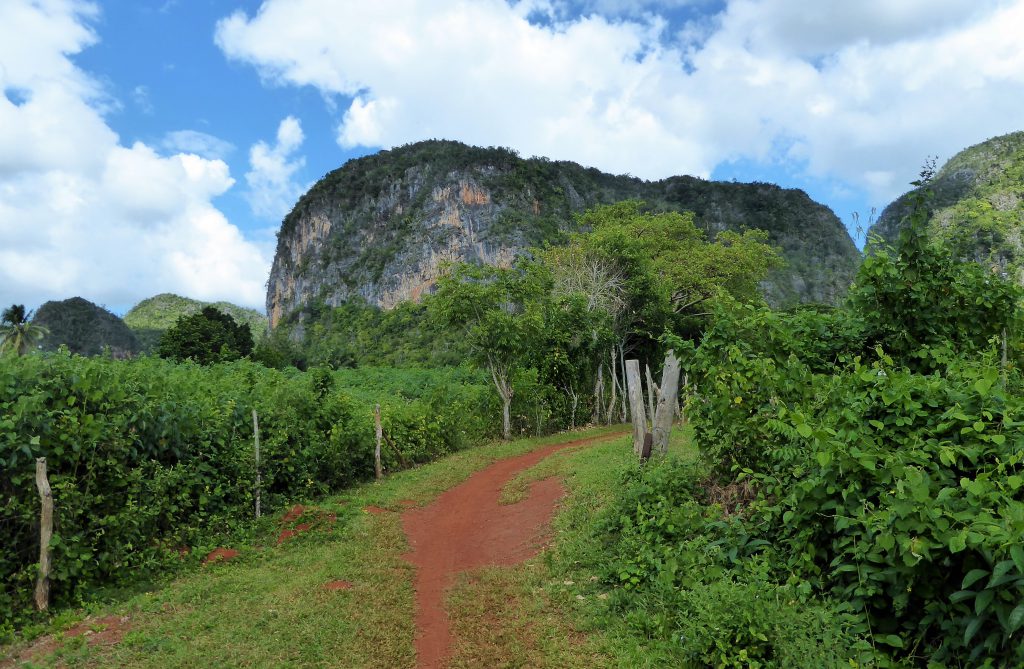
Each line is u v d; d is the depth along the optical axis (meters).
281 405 12.28
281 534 9.52
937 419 4.75
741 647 4.37
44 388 7.61
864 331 7.34
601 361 25.11
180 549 8.52
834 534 4.75
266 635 5.92
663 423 10.30
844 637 4.11
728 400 7.03
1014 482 3.73
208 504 9.27
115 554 7.56
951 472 4.31
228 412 10.48
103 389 8.06
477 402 21.83
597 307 28.25
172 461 9.11
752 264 38.09
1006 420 4.21
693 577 5.53
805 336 7.65
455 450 18.25
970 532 3.47
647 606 5.71
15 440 6.84
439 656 5.58
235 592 7.07
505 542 8.83
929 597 3.92
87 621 6.43
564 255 32.91
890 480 4.21
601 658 5.11
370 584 7.32
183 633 5.97
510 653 5.42
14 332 51.38
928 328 6.99
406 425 16.27
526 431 22.00
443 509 11.33
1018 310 7.23
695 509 6.66
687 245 41.41
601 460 12.30
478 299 20.88
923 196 7.07
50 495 6.81
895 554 3.92
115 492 7.91
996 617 3.53
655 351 31.12
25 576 6.61
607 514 8.02
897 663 3.90
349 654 5.57
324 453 12.38
